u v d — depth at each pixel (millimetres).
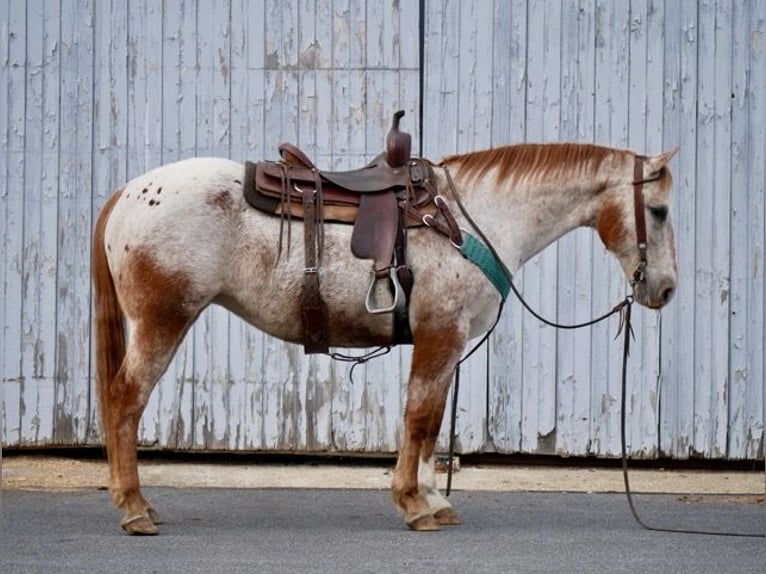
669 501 7125
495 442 8062
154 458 8188
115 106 8023
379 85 8000
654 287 6223
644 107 7984
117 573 4988
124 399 5762
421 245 5930
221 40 8016
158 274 5719
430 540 5785
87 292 8055
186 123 8031
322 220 5883
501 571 5098
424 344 5938
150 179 5871
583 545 5711
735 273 8000
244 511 6648
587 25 7980
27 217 8031
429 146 8000
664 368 8031
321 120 8023
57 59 8016
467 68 8000
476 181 6188
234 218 5848
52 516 6375
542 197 6223
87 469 7883
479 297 6000
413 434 5992
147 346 5746
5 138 8008
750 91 7969
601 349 8031
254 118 8023
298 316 5926
